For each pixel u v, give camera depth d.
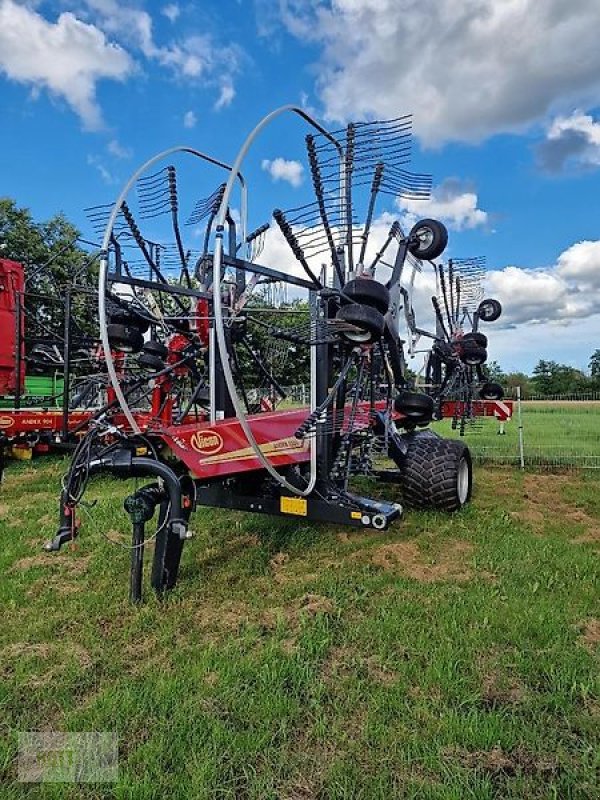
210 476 4.05
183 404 8.11
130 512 3.69
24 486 7.60
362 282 3.92
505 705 2.58
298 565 4.43
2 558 4.59
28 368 9.71
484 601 3.65
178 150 4.20
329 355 4.17
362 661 2.97
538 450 10.16
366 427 4.94
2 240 20.83
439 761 2.20
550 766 2.20
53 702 2.66
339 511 4.05
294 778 2.15
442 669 2.83
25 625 3.43
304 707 2.58
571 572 4.17
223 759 2.25
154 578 3.80
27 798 2.09
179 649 3.12
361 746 2.31
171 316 6.07
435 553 4.68
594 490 7.31
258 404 6.58
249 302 5.79
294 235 4.18
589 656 2.97
